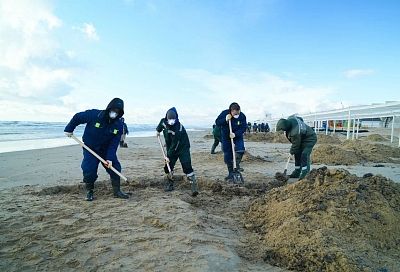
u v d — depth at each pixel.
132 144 19.53
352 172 8.30
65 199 5.12
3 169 8.62
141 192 5.75
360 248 3.20
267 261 3.19
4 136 26.16
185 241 3.34
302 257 3.10
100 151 5.38
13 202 4.90
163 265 2.85
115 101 5.14
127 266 2.86
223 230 3.91
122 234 3.55
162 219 3.99
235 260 3.03
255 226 4.12
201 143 20.73
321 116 28.31
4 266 2.90
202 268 2.79
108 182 6.52
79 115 5.22
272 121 47.47
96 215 4.22
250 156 10.89
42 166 9.20
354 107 19.64
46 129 40.22
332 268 2.89
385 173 8.11
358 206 3.81
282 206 4.25
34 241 3.36
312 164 10.28
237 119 6.91
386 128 38.44
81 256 3.07
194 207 4.85
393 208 3.88
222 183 6.64
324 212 3.76
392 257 3.14
